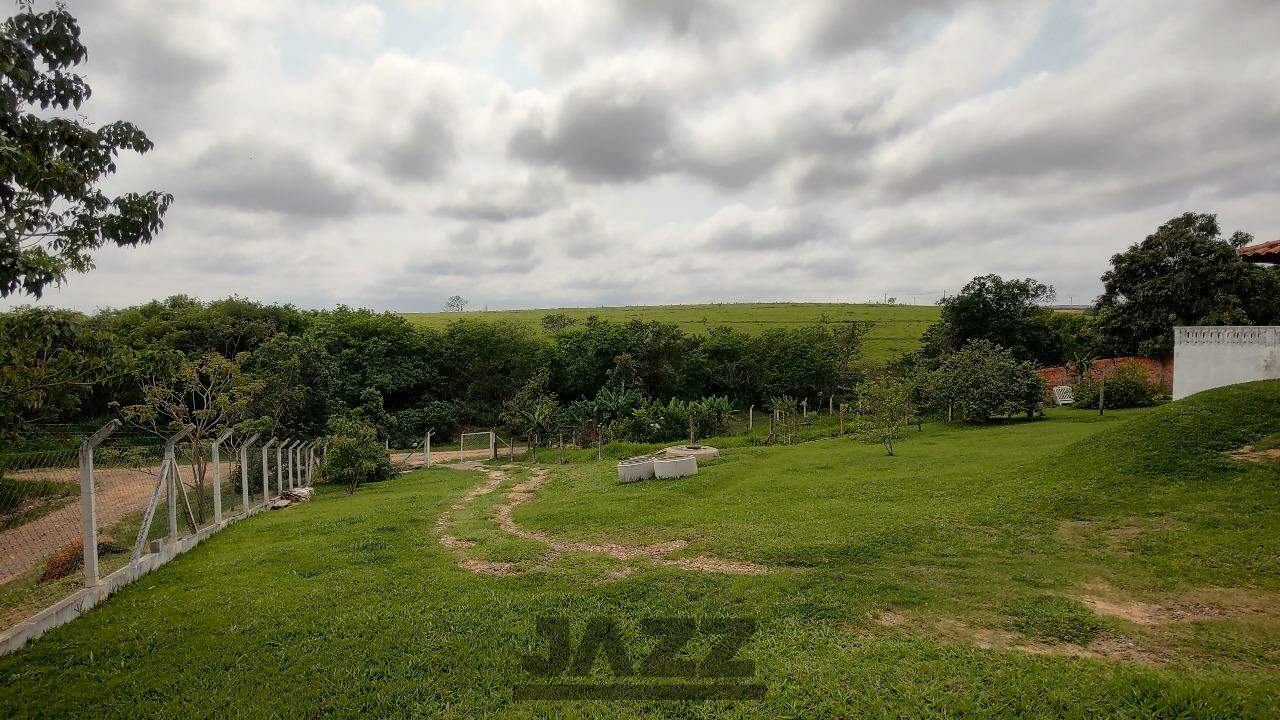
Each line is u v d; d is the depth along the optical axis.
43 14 6.47
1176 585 7.80
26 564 8.27
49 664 6.55
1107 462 12.90
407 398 46.72
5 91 6.00
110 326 8.72
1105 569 8.55
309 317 48.53
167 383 16.84
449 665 6.49
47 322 6.82
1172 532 9.50
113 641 7.11
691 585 8.78
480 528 13.80
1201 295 30.45
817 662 6.29
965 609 7.50
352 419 28.33
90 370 7.98
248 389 18.81
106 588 8.78
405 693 5.95
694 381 49.91
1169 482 11.46
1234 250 29.86
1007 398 27.31
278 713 5.57
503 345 49.94
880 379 27.05
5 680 6.18
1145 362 34.50
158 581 9.60
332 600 8.51
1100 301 35.19
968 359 29.11
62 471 8.77
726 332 54.81
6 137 6.24
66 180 6.64
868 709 5.40
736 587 8.56
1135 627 6.79
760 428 41.09
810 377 49.31
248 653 6.80
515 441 42.53
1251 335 17.44
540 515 14.84
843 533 10.97
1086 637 6.64
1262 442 12.09
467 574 9.83
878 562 9.46
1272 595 7.28
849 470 18.00
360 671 6.38
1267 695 5.11
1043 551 9.50
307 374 28.50
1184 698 5.13
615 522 13.49
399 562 10.67
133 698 5.86
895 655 6.36
